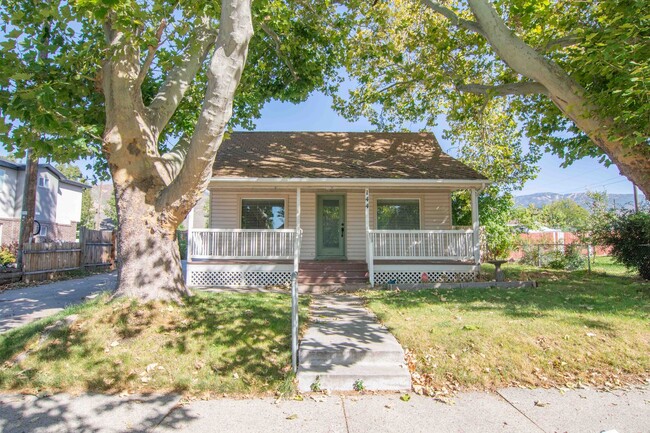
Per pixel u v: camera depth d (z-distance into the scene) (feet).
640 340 16.83
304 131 52.54
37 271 40.29
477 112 41.32
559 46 25.61
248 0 17.08
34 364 14.80
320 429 11.13
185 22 21.12
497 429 11.13
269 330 17.76
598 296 26.02
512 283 32.50
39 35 22.25
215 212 42.34
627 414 12.00
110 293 20.52
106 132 19.98
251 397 13.32
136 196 20.27
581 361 15.38
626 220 39.47
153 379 14.05
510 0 25.57
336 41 34.30
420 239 37.37
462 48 37.40
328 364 15.12
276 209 43.19
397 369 14.75
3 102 17.99
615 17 19.93
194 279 36.52
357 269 36.63
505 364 15.03
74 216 94.53
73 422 11.55
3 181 72.08
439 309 22.35
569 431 11.03
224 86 16.96
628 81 18.56
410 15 40.01
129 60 19.79
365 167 40.09
